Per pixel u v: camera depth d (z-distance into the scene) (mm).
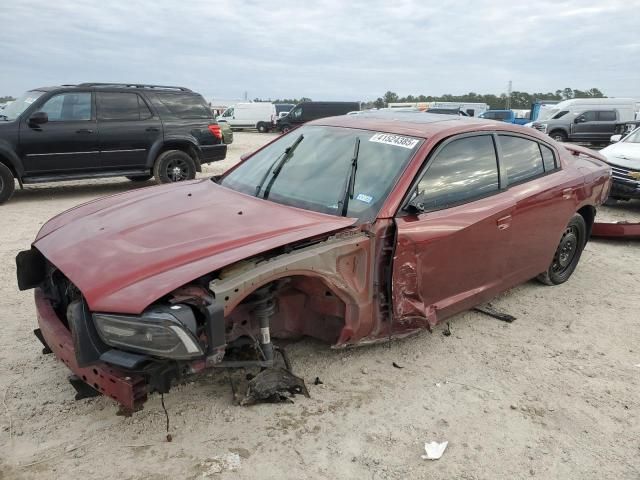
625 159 9102
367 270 3312
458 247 3752
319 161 3963
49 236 3391
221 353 2656
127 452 2760
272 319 3457
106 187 11672
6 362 3592
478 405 3299
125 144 10211
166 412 2807
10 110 9875
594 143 28391
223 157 11641
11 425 2943
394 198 3453
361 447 2867
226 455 2754
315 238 3105
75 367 2775
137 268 2697
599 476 2744
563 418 3213
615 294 5230
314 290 3373
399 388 3438
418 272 3535
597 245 7023
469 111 37906
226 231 3074
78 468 2641
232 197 3801
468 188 3975
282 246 2973
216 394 3270
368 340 3484
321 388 3387
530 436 3033
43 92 9531
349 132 4164
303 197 3684
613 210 9516
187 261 2736
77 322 2592
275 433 2939
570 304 4949
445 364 3768
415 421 3111
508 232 4184
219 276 2715
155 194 4000
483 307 4789
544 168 4801
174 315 2475
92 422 2990
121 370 2580
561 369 3779
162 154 10711
